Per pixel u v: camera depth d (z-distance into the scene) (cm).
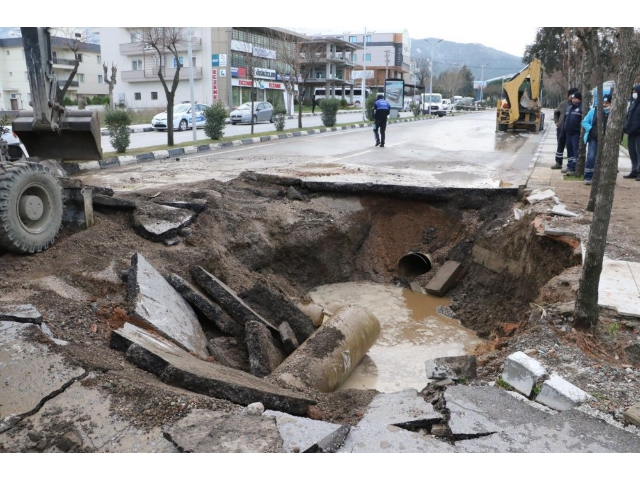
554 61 3075
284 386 487
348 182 1061
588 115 1070
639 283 571
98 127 936
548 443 349
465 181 1160
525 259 802
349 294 921
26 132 897
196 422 355
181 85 4528
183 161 1511
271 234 908
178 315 576
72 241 670
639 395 399
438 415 387
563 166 1412
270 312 668
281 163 1455
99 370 409
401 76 8475
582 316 496
